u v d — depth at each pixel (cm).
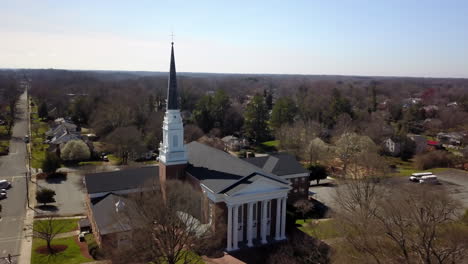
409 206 4162
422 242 3662
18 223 5656
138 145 9562
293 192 6706
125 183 5712
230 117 13312
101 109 12662
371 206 5178
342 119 12031
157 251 3959
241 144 11719
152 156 10175
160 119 11156
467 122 15625
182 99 15600
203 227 4678
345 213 4972
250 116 12631
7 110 17425
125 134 9594
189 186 4941
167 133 5569
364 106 17738
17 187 7456
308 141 10012
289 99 13612
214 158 5794
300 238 5059
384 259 3909
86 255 4550
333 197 6319
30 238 5091
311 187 7775
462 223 4662
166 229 4122
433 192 4988
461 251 3688
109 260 4200
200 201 5091
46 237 4722
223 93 13538
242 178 4859
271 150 11488
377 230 4181
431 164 9981
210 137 10688
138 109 12775
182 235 3975
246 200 4728
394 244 4056
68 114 15650
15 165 9181
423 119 16562
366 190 5353
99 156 10000
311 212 6228
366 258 3959
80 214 6069
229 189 4756
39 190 6931
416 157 10600
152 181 5309
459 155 10625
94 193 5428
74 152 9388
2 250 4716
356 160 8088
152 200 4069
